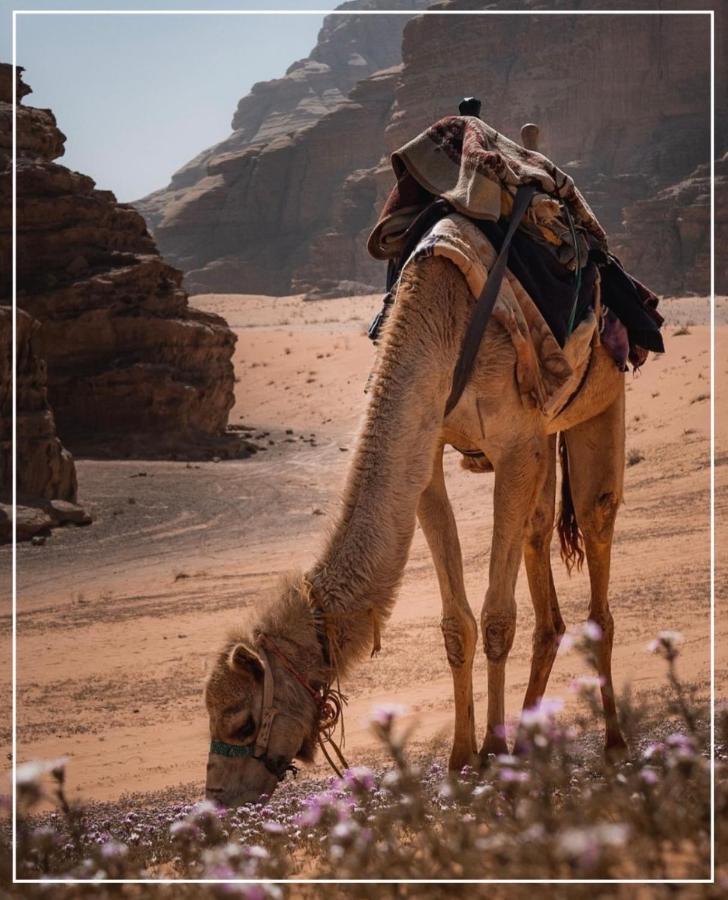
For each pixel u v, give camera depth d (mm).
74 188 54000
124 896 3004
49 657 19766
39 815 7230
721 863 2693
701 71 156375
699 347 47781
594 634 3156
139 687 17109
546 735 3086
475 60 180625
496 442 6781
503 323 6598
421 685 14500
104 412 51688
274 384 67750
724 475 29078
